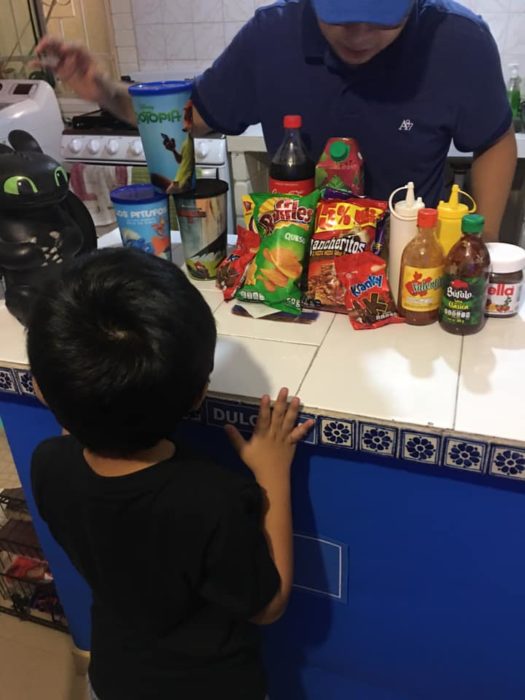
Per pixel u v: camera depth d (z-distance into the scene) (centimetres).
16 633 164
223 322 110
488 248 106
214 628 87
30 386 104
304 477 97
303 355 99
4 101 263
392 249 106
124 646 89
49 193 101
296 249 108
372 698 120
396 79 120
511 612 97
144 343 66
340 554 103
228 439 98
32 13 293
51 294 70
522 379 90
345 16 97
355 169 121
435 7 117
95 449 76
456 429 81
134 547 79
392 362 96
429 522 93
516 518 88
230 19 279
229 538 75
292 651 120
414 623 106
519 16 248
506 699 108
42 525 130
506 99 125
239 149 248
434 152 128
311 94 127
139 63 299
